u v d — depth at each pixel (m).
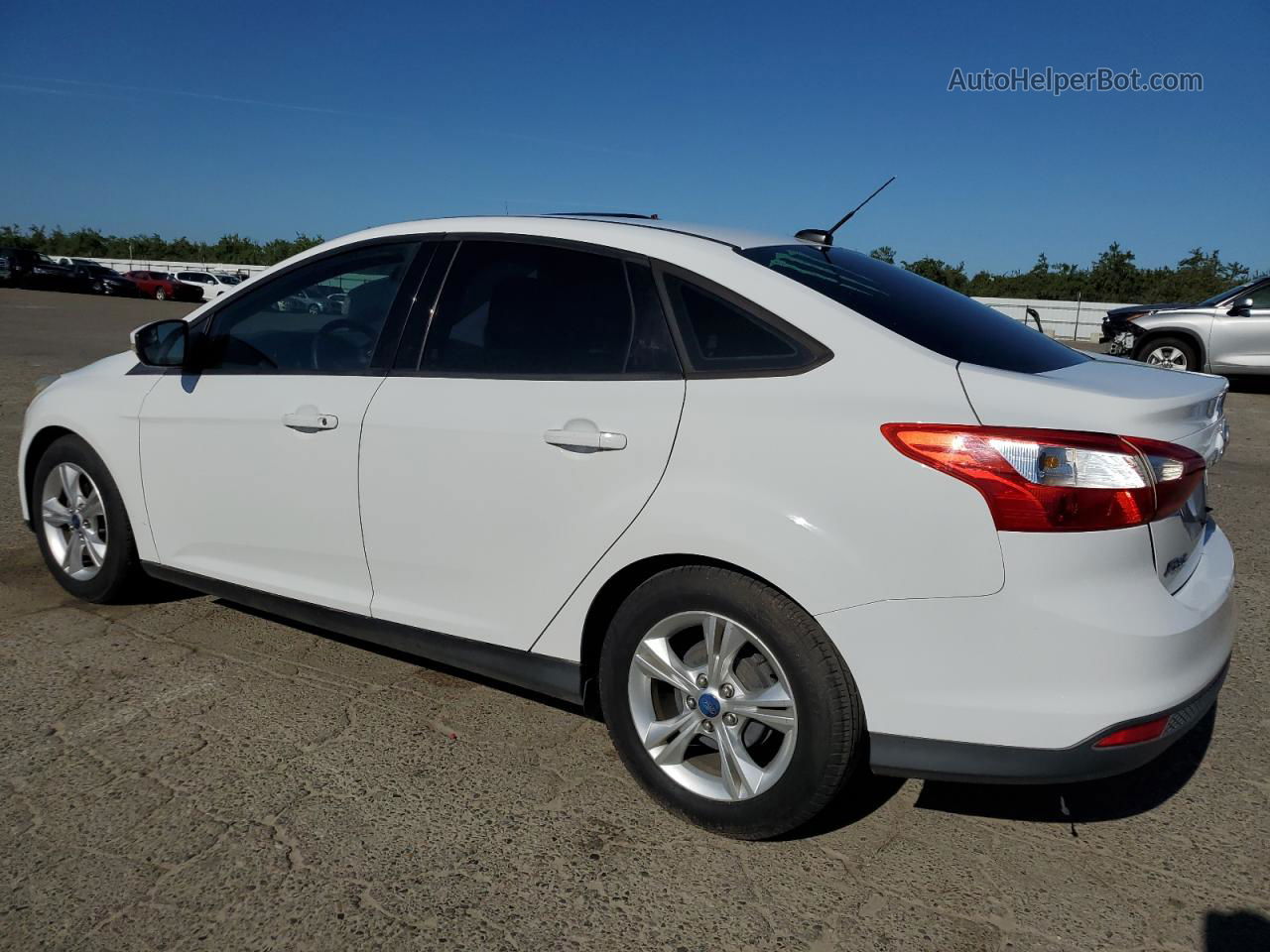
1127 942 2.30
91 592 4.20
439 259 3.26
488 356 3.03
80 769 2.95
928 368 2.40
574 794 2.89
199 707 3.37
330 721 3.30
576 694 2.88
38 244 65.38
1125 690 2.23
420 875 2.49
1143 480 2.25
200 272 39.81
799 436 2.42
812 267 2.90
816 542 2.37
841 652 2.37
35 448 4.37
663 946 2.26
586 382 2.80
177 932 2.26
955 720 2.29
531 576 2.87
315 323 3.49
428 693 3.54
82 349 14.82
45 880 2.43
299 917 2.32
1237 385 14.66
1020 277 43.09
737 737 2.60
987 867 2.58
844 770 2.44
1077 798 2.93
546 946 2.25
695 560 2.62
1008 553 2.22
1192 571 2.59
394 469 3.11
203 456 3.65
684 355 2.68
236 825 2.68
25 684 3.51
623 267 2.88
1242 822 2.82
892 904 2.42
